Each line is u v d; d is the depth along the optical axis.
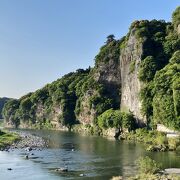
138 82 190.88
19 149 134.25
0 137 171.50
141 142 159.12
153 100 161.25
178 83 142.88
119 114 191.75
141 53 195.75
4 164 101.12
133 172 87.12
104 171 89.38
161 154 115.12
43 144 153.12
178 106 140.25
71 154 121.12
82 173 87.44
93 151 128.62
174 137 133.50
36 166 97.69
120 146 143.38
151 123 171.38
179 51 173.25
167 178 75.75
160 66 184.88
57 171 90.56
